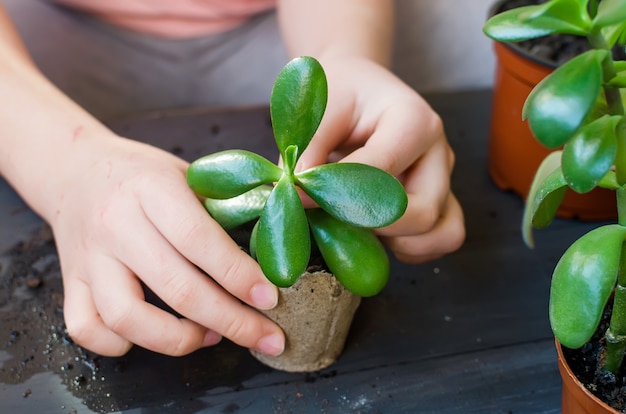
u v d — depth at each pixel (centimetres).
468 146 80
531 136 70
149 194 57
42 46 106
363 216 49
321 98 49
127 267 58
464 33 113
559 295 47
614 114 46
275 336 57
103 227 58
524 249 69
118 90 110
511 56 69
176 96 112
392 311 64
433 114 62
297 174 50
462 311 64
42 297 65
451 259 68
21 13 103
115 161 62
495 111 73
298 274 49
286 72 48
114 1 100
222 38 106
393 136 58
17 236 69
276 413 58
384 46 75
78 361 61
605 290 46
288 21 80
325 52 71
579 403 51
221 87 112
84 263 60
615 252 46
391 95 61
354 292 54
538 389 59
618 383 52
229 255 55
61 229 63
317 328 58
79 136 66
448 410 58
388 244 63
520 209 73
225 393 59
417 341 62
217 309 56
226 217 56
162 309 60
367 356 61
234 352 61
